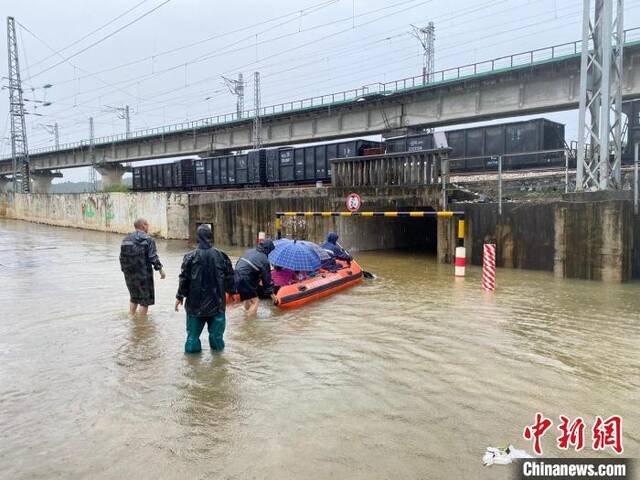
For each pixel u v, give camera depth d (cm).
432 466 381
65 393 524
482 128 2230
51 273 1395
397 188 1656
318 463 385
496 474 371
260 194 2208
